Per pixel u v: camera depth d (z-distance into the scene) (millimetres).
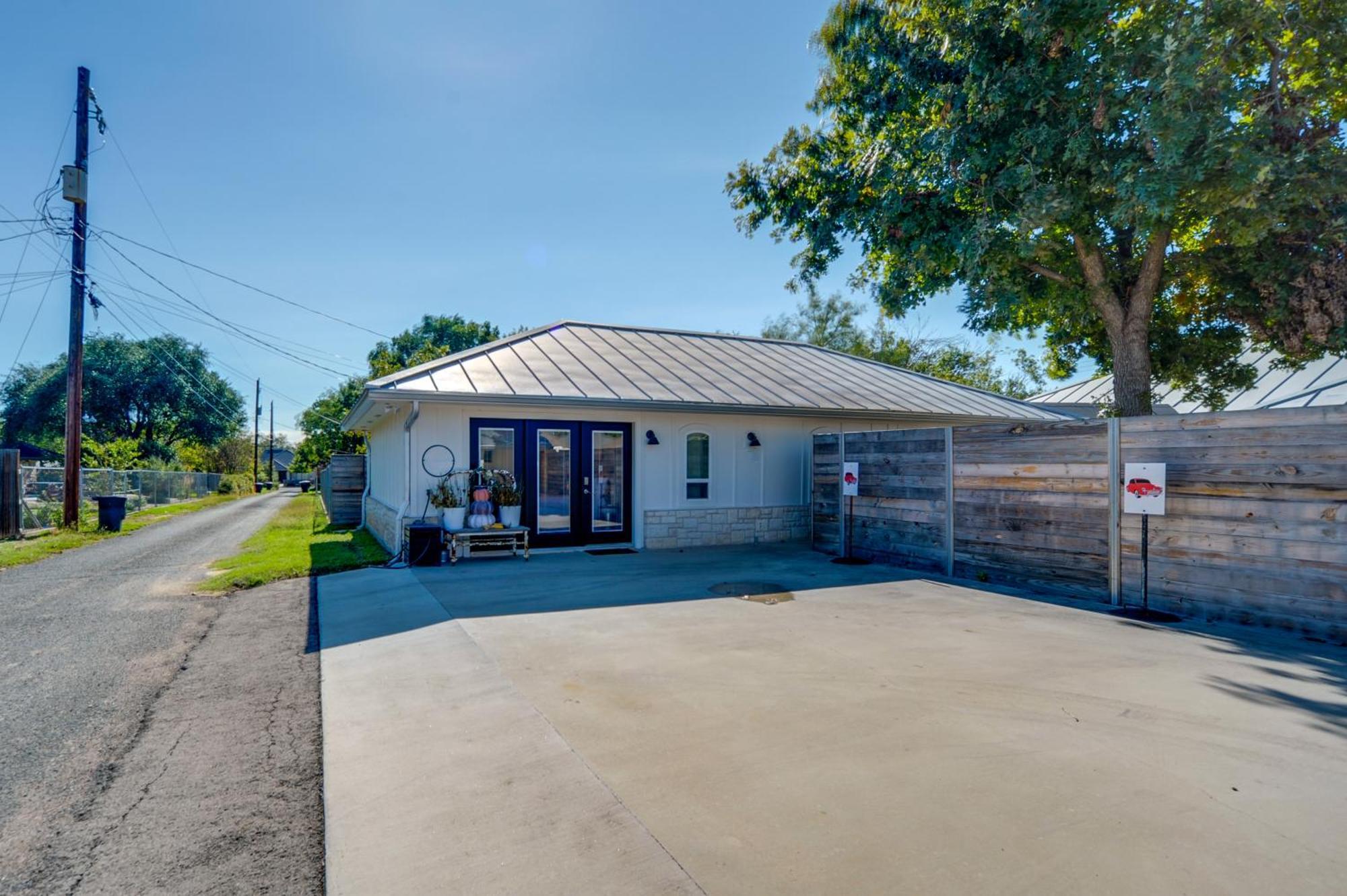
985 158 9883
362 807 3332
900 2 11094
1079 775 3633
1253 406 14500
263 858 2996
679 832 3074
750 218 13383
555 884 2705
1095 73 8930
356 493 18719
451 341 43312
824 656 5805
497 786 3535
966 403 16281
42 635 6707
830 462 12141
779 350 18047
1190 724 4324
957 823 3143
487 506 11055
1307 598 6414
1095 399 20375
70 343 16266
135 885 2807
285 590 8828
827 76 12281
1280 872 2779
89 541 14711
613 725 4320
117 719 4594
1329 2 8414
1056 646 6148
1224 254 10734
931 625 6926
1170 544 7438
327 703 4770
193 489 33812
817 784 3523
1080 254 11047
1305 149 8430
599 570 10133
